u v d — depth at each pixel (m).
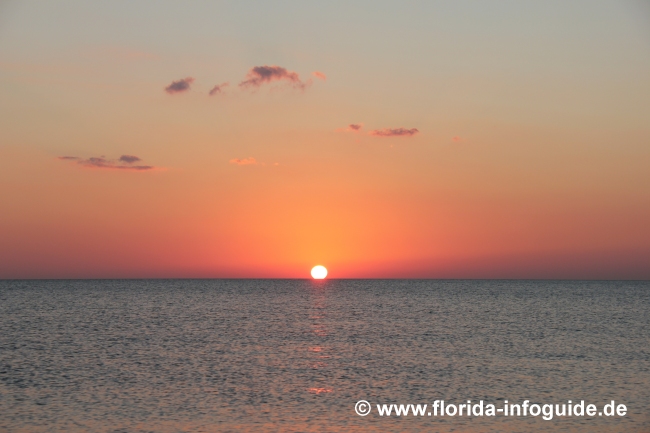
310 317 80.75
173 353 45.22
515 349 48.00
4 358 42.56
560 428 25.77
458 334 59.22
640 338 55.94
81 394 30.94
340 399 30.27
